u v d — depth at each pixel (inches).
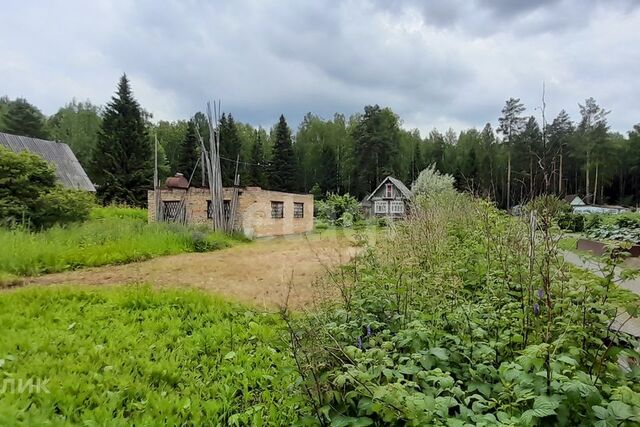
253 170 1743.4
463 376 80.9
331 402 72.4
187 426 89.4
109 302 175.0
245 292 224.8
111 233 381.7
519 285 111.2
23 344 121.7
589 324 78.2
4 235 291.1
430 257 153.6
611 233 346.6
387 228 253.8
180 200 606.5
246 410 96.0
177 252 385.7
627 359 77.8
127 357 120.0
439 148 1914.4
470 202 303.1
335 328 92.4
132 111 1242.6
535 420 59.2
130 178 1123.9
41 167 434.3
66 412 87.8
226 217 578.9
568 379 61.9
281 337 97.3
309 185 1932.8
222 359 126.1
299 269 297.4
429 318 101.3
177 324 152.2
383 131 1739.7
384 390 60.6
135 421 87.1
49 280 242.5
